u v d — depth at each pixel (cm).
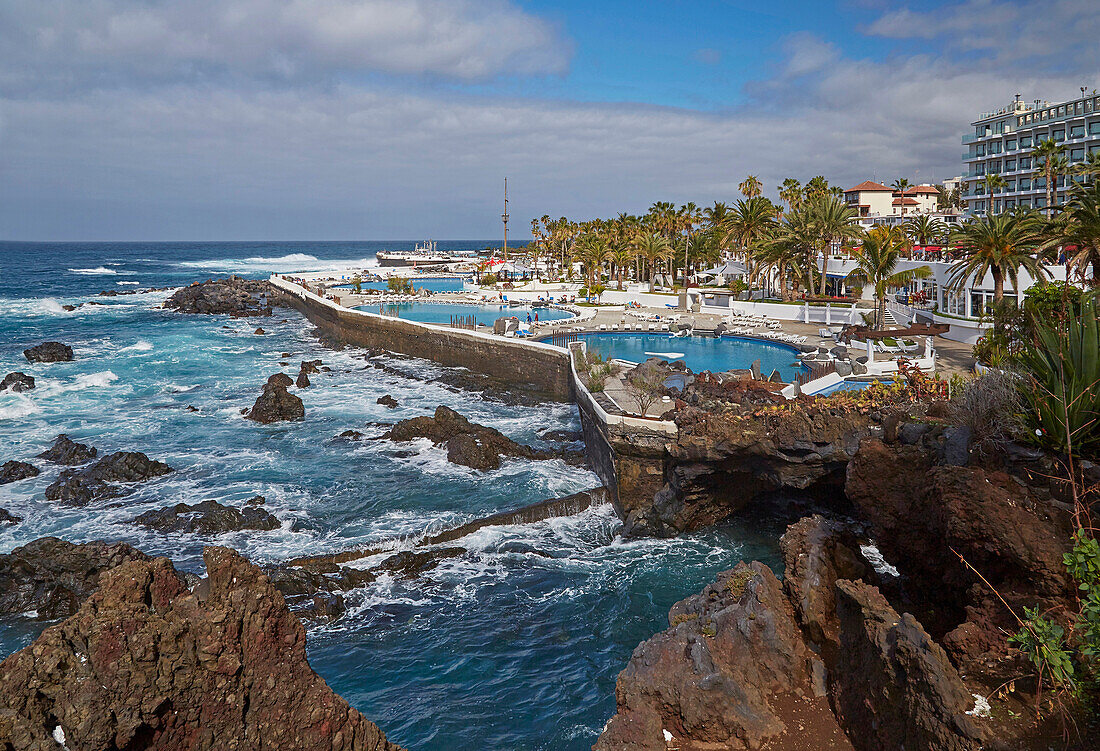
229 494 3092
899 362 3519
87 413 4412
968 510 1370
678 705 1327
